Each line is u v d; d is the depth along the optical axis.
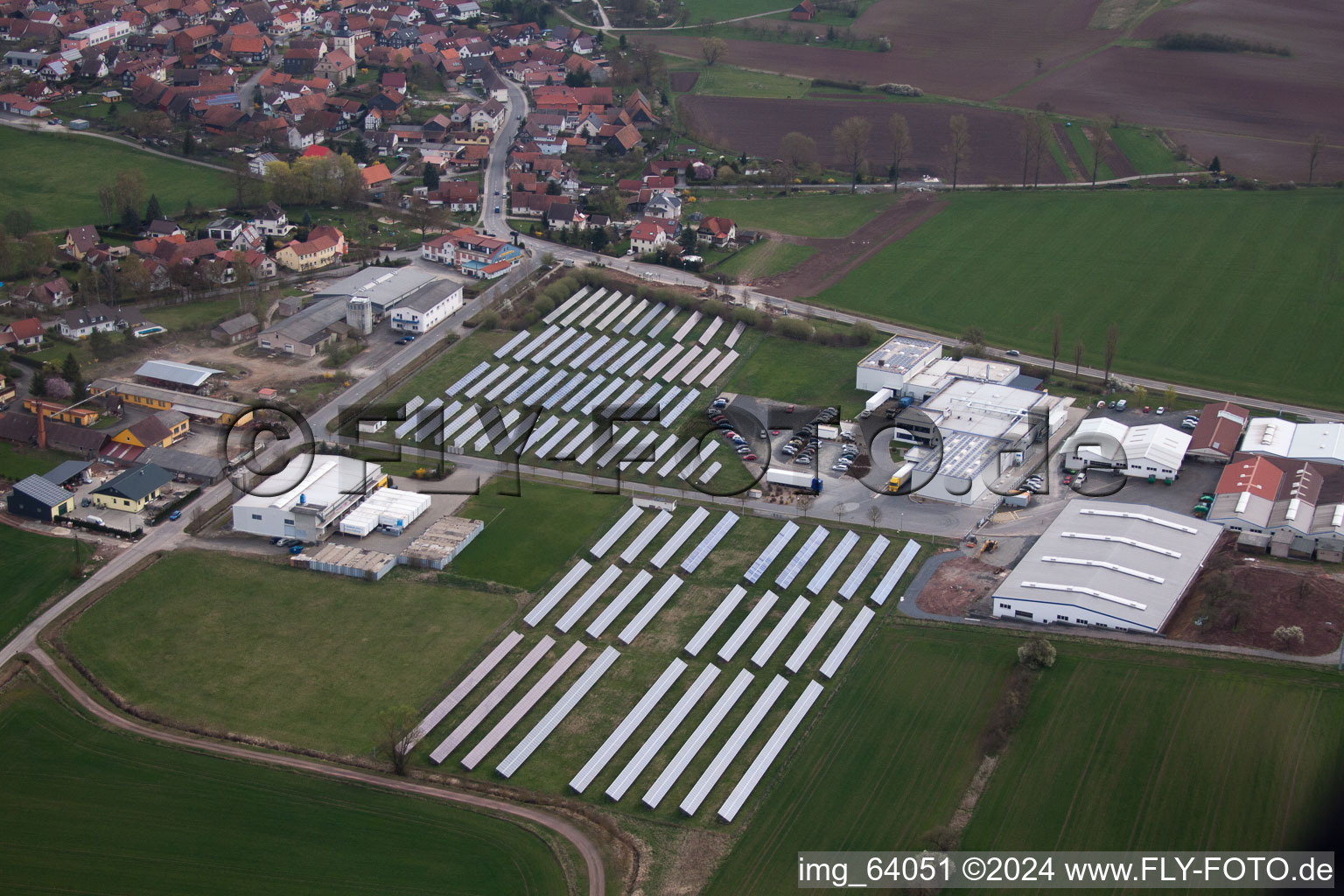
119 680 158.75
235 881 129.62
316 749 147.62
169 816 137.50
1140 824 134.25
